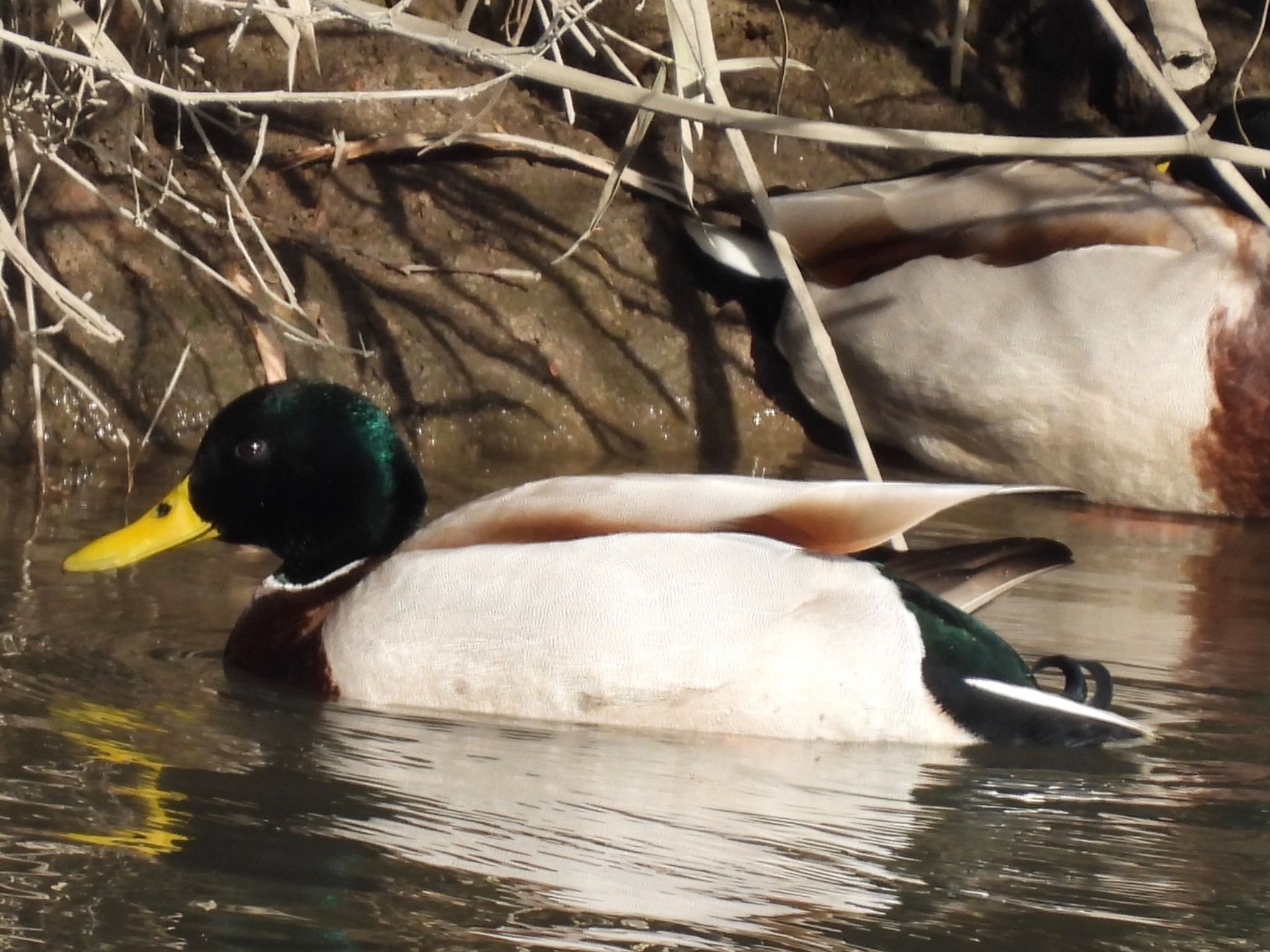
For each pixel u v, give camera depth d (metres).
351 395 9.39
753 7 16.45
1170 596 11.02
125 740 8.02
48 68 11.16
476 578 8.55
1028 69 17.19
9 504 11.43
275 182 14.28
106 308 13.05
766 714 8.38
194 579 10.47
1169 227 13.26
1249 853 7.37
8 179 13.17
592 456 13.80
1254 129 14.79
